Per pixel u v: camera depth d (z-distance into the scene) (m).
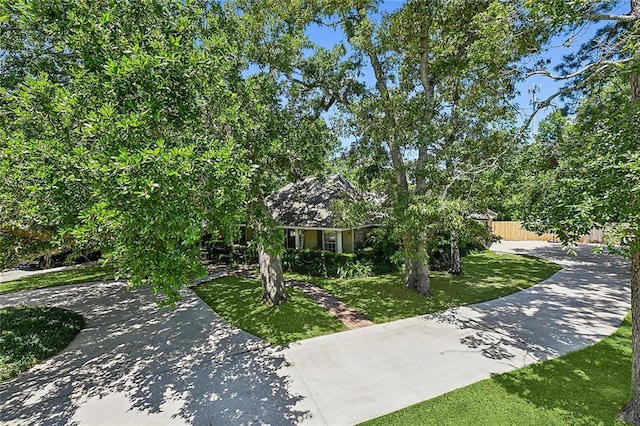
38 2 4.58
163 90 4.64
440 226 9.55
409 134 9.43
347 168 11.44
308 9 10.70
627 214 3.56
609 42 5.31
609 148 4.24
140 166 3.70
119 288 13.96
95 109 4.68
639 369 4.75
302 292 12.28
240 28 9.12
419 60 11.20
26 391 6.18
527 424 4.80
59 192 4.44
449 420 4.96
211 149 4.64
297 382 6.21
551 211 4.46
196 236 4.01
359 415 5.18
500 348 7.36
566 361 6.67
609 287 12.48
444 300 11.02
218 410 5.45
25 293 13.40
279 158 9.41
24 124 5.05
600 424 4.76
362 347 7.61
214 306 10.99
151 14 5.38
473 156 9.13
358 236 16.62
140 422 5.20
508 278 14.05
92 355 7.62
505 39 5.79
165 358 7.37
